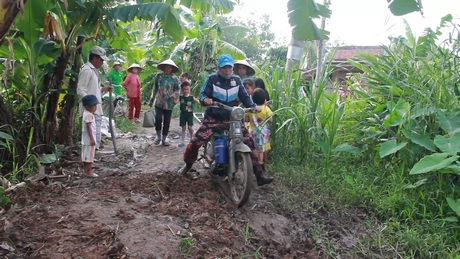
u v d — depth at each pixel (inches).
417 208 167.2
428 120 205.3
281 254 138.4
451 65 217.9
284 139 237.6
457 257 131.8
